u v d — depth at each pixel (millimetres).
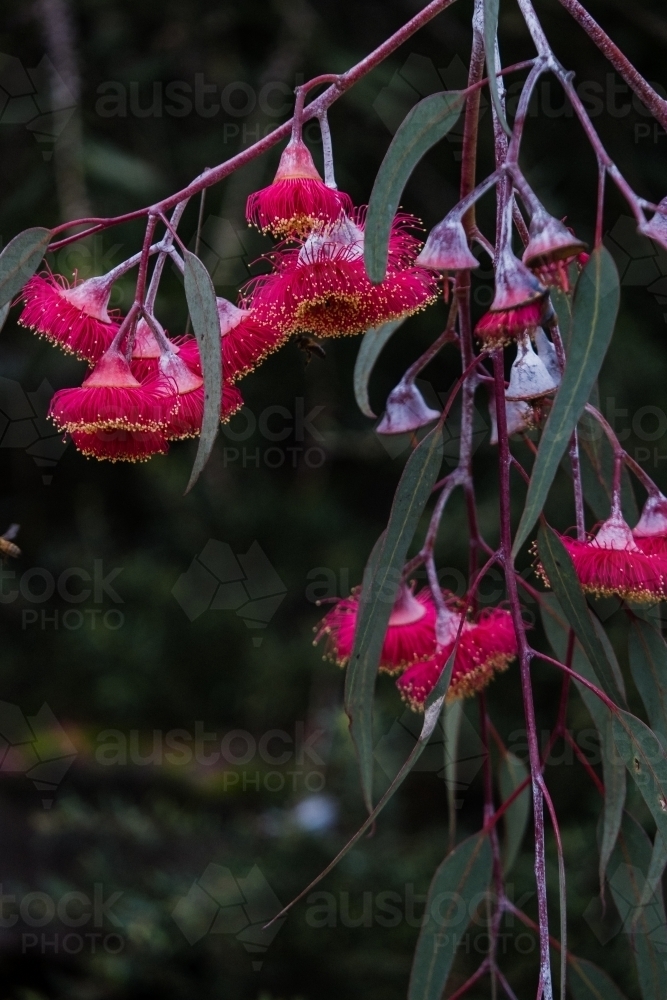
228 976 3164
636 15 3125
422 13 1244
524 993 2807
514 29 3094
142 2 3428
